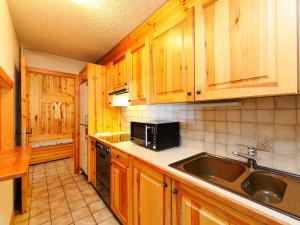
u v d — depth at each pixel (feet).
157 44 5.09
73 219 5.82
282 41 2.49
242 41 2.96
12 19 5.81
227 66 3.20
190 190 3.18
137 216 4.70
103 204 6.74
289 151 3.40
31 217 5.91
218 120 4.69
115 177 5.82
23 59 6.81
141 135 5.91
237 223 2.46
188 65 4.04
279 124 3.54
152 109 7.18
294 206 2.31
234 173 4.07
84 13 5.50
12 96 5.45
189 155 4.73
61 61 10.79
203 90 3.68
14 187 6.22
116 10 5.32
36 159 11.36
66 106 13.35
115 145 5.98
